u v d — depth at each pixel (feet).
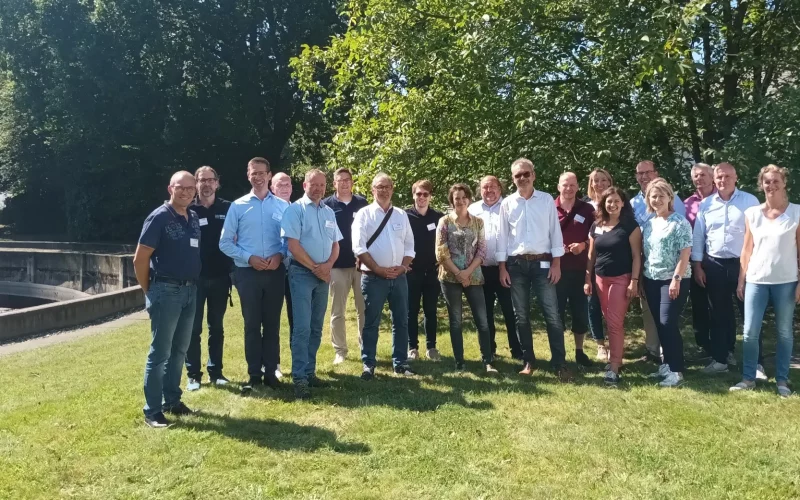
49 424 14.15
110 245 91.76
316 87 35.99
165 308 13.87
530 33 27.50
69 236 111.34
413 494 10.64
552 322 17.89
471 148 29.99
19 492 10.72
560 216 19.67
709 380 17.37
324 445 12.76
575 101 27.32
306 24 82.69
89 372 20.68
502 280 18.61
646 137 26.84
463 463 11.86
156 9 84.69
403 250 18.15
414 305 20.99
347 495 10.60
